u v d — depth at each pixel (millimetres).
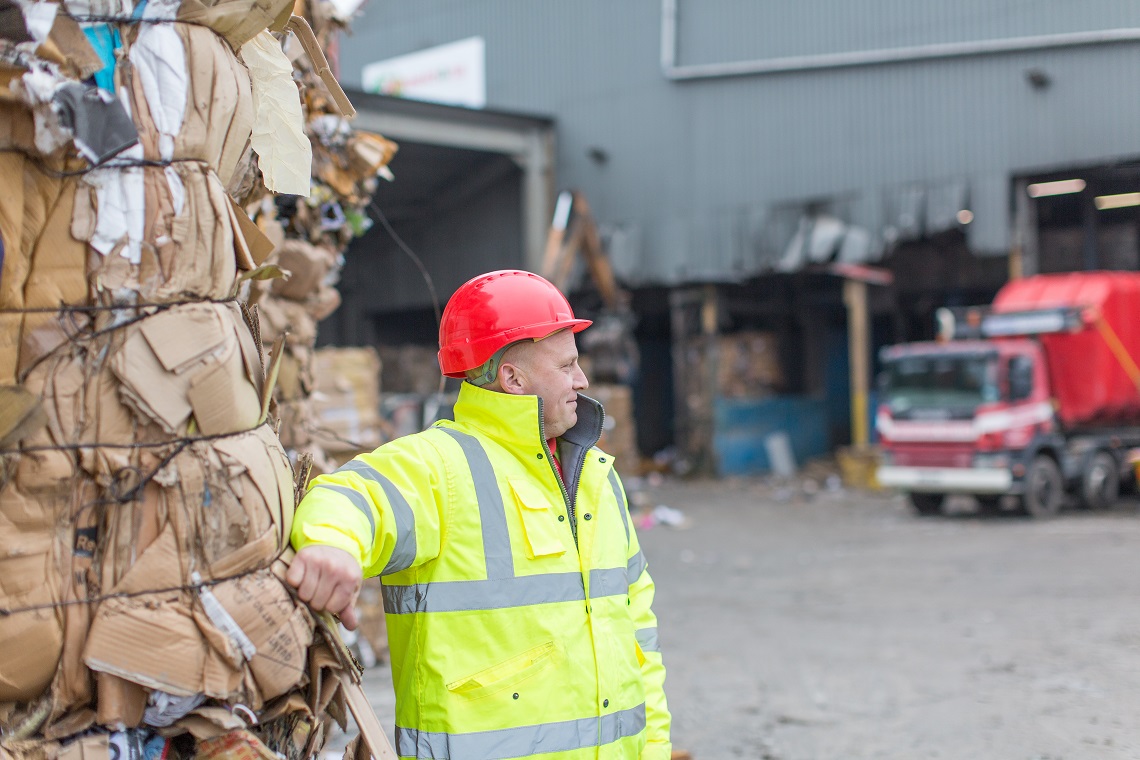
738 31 18391
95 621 1401
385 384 20984
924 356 13859
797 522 14070
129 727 1436
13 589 1380
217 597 1444
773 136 18031
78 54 1400
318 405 4359
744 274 18656
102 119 1396
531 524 1801
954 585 8867
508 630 1747
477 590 1747
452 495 1764
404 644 1771
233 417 1488
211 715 1444
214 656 1440
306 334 3758
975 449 13336
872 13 16812
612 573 1900
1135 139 14305
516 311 1874
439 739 1704
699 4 18875
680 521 13969
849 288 19250
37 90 1343
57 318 1413
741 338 21500
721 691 5668
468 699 1713
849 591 8789
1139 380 14281
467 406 1898
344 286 23844
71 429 1409
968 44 15734
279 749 1639
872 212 16906
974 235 15797
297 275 3574
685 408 20484
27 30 1361
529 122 20344
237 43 1584
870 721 5047
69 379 1412
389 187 21688
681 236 19156
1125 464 15008
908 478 13859
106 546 1424
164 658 1410
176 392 1445
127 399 1422
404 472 1739
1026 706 5211
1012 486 13195
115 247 1427
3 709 1418
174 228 1448
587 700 1784
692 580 9656
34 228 1407
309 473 1821
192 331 1455
